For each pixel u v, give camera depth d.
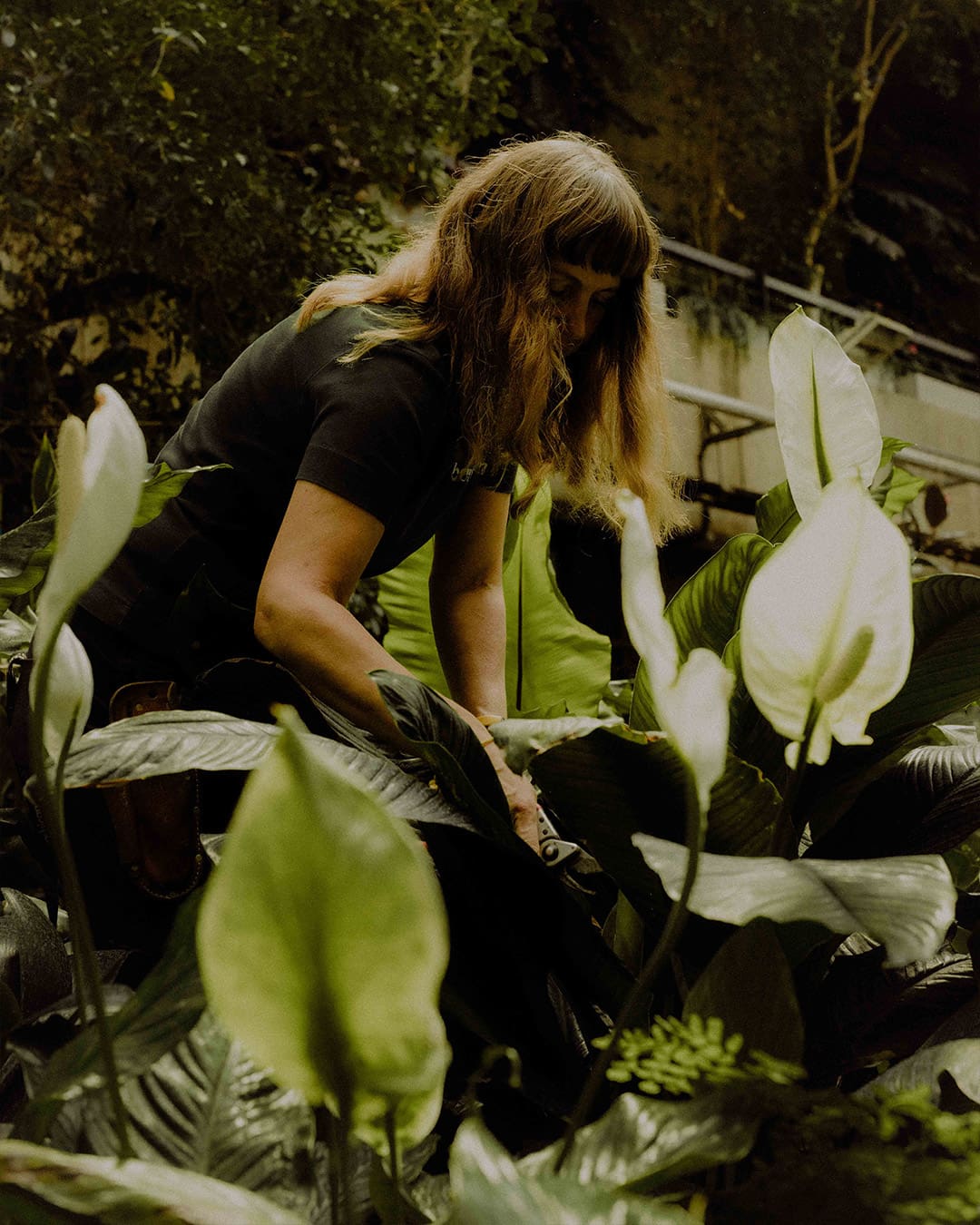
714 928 0.66
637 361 1.26
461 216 1.09
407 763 0.74
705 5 8.08
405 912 0.30
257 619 0.92
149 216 4.06
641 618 0.41
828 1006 0.72
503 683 1.35
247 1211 0.34
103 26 3.84
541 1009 0.68
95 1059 0.42
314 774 0.29
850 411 0.72
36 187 4.24
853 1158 0.42
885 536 0.48
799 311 0.73
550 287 1.11
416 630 1.53
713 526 6.77
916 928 0.46
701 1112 0.43
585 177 1.08
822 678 0.50
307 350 1.05
